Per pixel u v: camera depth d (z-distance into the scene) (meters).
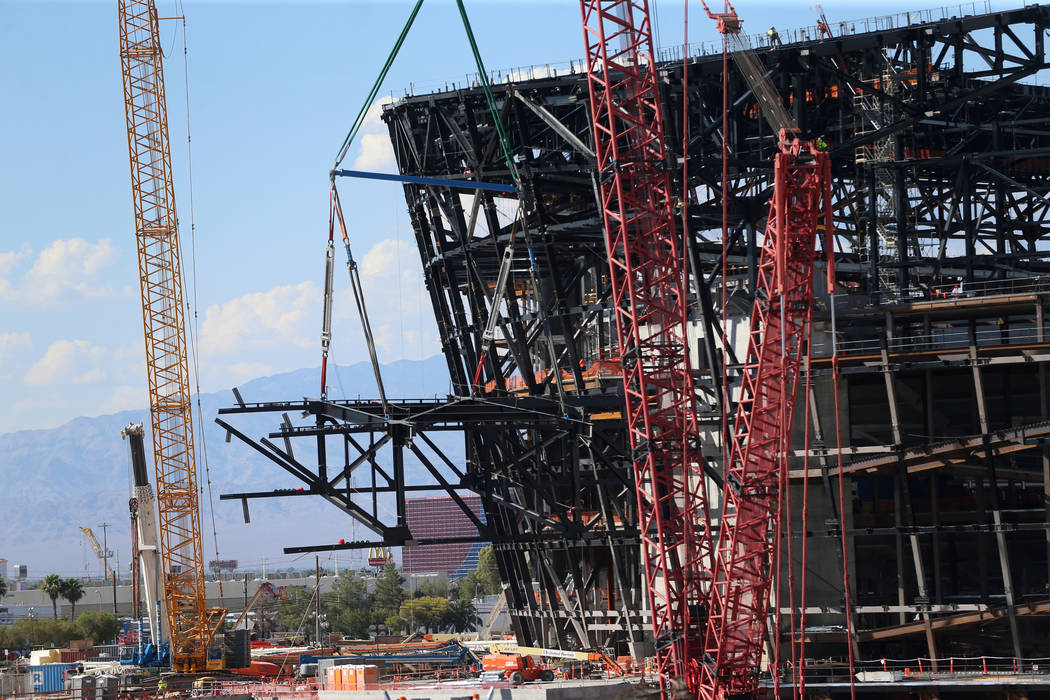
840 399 108.06
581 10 90.88
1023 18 103.38
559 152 113.94
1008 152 109.81
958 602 104.31
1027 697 93.25
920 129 114.81
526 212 113.56
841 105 109.62
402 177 105.56
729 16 86.75
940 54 106.12
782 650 108.50
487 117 114.81
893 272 115.88
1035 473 103.12
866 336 108.94
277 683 117.38
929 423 105.81
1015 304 102.25
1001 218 119.31
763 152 108.94
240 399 99.62
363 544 100.94
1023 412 104.62
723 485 101.56
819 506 108.75
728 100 108.81
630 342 91.25
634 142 91.00
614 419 115.12
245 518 98.25
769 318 85.81
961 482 107.06
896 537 106.62
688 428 91.56
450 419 103.88
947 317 106.94
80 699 113.19
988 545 105.81
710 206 109.62
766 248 85.88
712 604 90.12
